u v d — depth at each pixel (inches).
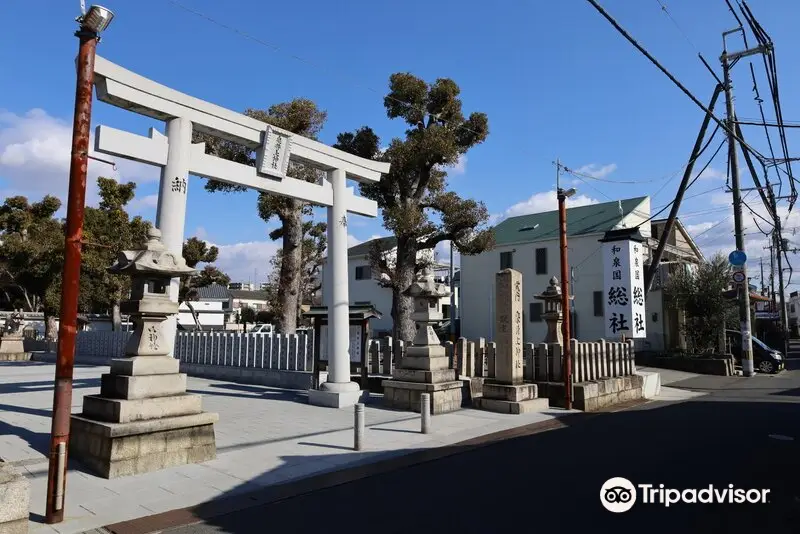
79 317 1412.4
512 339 502.9
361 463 309.4
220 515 226.8
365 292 1606.8
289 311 829.2
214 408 486.9
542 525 209.6
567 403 513.7
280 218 845.2
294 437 371.9
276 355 658.8
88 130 237.9
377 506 235.3
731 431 403.2
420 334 503.2
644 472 284.4
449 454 332.5
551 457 322.3
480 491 254.8
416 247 917.2
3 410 459.2
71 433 300.2
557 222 1366.9
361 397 531.2
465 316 1405.0
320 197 517.0
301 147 497.7
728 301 1047.0
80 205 233.1
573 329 1218.6
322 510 231.5
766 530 203.0
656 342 1157.1
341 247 526.9
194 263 1225.4
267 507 236.7
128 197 1166.3
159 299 304.7
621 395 596.4
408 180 905.5
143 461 282.0
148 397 289.7
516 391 487.8
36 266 1148.5
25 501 189.3
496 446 356.5
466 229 898.7
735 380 856.3
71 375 225.1
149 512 229.8
